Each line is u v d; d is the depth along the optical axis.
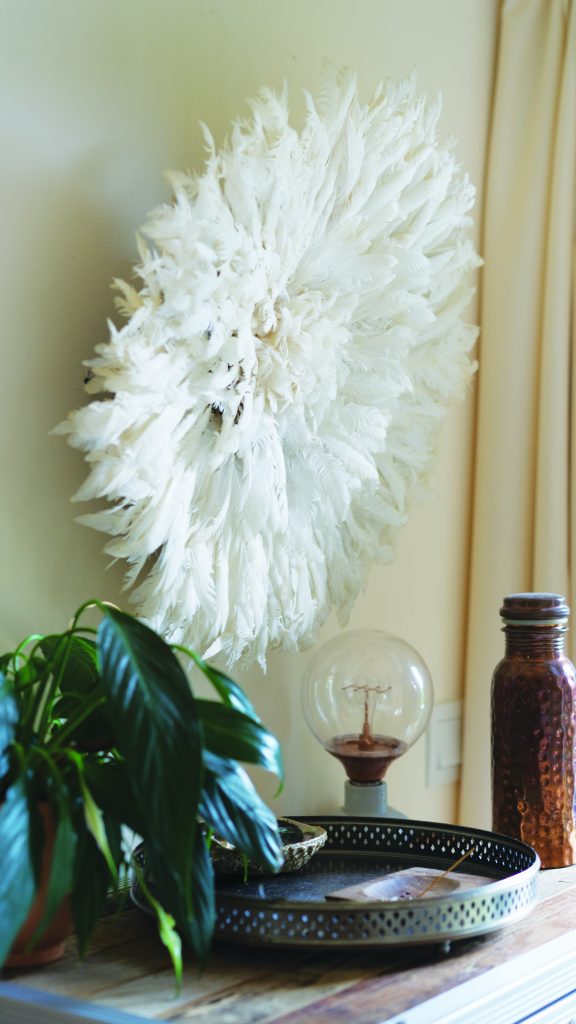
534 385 1.67
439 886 1.07
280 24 1.39
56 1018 0.84
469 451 1.72
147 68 1.23
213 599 1.16
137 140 1.22
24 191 1.11
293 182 1.17
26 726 0.92
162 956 0.95
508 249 1.67
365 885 1.06
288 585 1.28
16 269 1.10
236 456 1.20
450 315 1.42
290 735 1.42
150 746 0.80
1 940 0.75
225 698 0.95
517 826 1.26
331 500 1.28
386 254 1.25
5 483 1.09
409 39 1.57
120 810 0.84
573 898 1.14
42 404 1.12
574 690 1.27
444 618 1.68
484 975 0.92
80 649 1.02
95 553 1.18
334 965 0.94
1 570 1.09
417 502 1.44
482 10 1.69
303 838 1.14
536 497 1.65
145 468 1.06
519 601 1.28
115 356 1.02
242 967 0.93
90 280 1.17
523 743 1.26
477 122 1.69
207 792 0.86
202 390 1.11
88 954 0.96
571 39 1.64
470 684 1.68
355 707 1.30
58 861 0.78
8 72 1.09
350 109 1.26
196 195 1.14
